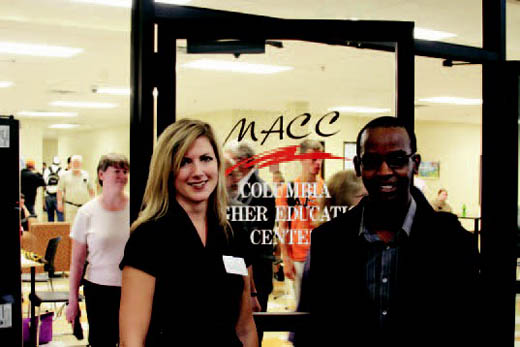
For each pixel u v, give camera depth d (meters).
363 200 1.98
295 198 2.49
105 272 3.40
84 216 3.49
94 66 8.23
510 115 2.99
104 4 5.34
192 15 2.26
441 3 5.11
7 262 2.73
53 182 13.89
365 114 2.85
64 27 6.10
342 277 1.94
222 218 1.85
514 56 7.16
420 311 1.86
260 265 2.44
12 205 2.73
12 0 5.21
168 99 2.24
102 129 20.08
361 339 1.90
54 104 13.20
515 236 3.02
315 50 2.55
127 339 1.61
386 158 1.93
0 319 2.72
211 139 1.80
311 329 2.02
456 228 1.92
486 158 3.07
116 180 3.45
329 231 2.00
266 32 2.31
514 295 3.01
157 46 2.24
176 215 1.72
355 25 2.35
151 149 2.19
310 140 2.54
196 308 1.67
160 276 1.64
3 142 2.71
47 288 7.98
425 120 15.83
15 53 7.39
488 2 3.07
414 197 1.98
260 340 2.37
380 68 2.69
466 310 1.88
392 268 1.90
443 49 2.84
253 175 2.47
